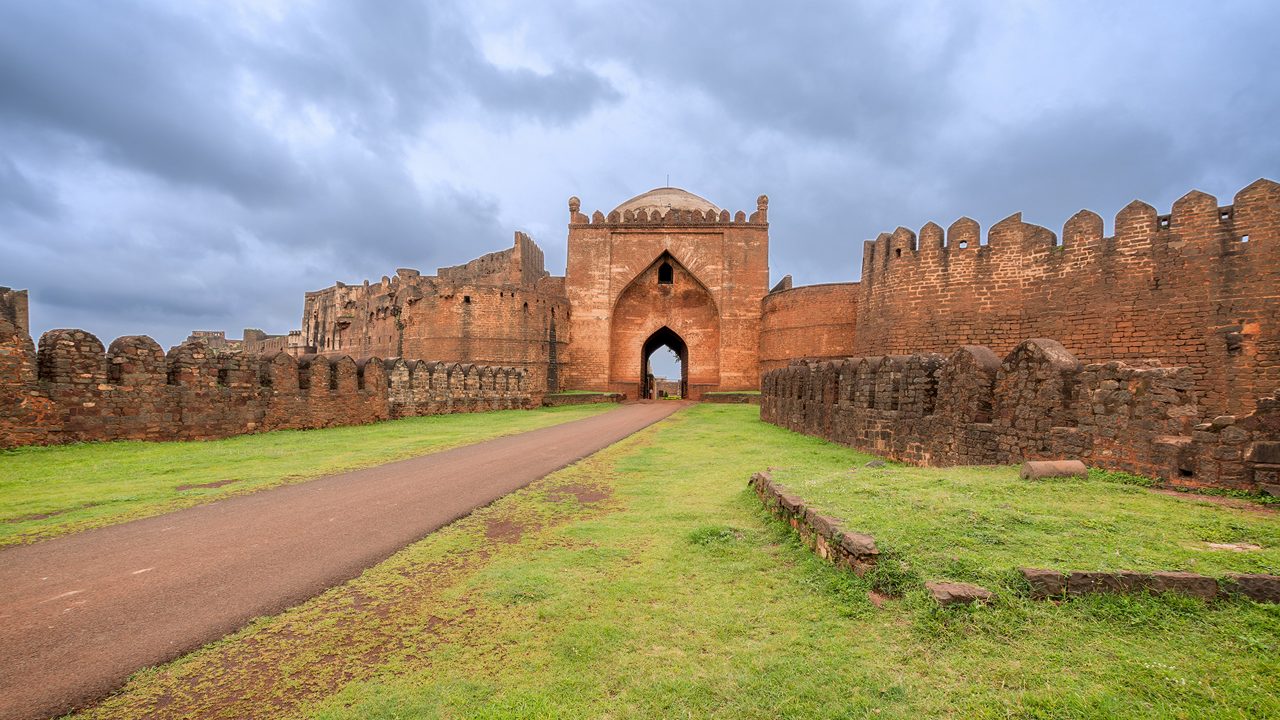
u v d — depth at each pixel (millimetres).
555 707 3205
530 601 4617
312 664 3717
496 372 27953
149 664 3709
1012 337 19391
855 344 25953
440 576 5230
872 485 6598
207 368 14422
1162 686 2998
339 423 18344
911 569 4180
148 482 9172
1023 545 4508
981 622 3658
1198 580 3752
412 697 3322
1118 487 6383
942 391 10336
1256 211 14805
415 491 8766
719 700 3232
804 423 16781
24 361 11312
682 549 5812
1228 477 6164
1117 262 17141
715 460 11648
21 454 10953
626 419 22719
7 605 4582
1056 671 3205
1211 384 15258
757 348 38906
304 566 5480
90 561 5566
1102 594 3791
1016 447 8617
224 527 6750
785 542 5809
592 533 6473
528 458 12047
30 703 3273
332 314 56531
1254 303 14727
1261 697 2854
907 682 3254
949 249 21078
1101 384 7414
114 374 12797
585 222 40781
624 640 3943
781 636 3926
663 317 41719
